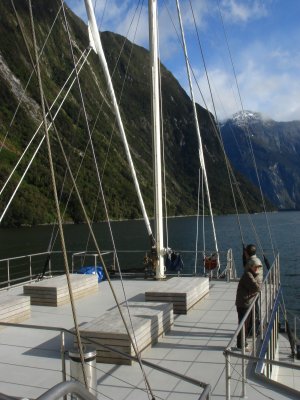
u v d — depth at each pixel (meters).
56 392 2.63
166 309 9.49
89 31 11.61
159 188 14.38
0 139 134.50
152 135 14.00
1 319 9.74
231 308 11.39
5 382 7.14
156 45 13.78
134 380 7.14
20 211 114.19
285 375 13.10
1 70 164.00
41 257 54.81
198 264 50.38
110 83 12.38
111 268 16.19
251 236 93.38
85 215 4.12
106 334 7.77
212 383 7.08
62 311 11.48
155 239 14.63
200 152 17.33
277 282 13.18
